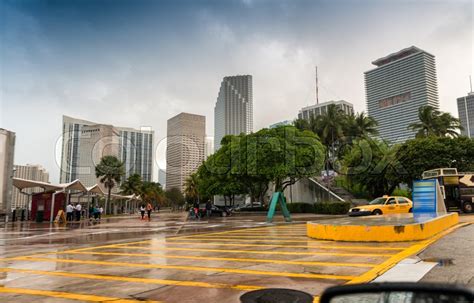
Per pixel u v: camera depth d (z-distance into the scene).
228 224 23.78
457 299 1.36
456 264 7.18
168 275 7.12
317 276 6.64
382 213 25.03
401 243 10.62
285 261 8.29
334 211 36.12
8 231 21.05
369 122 60.34
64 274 7.48
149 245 12.41
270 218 24.70
